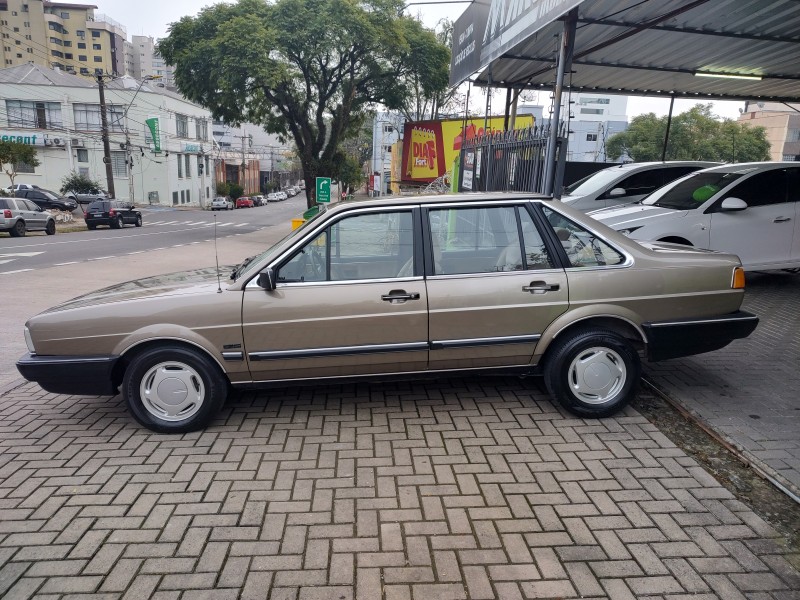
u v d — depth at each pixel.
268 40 22.30
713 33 8.61
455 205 4.38
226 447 4.11
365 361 4.30
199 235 28.34
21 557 2.96
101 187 51.22
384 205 4.36
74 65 131.88
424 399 4.91
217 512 3.33
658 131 43.09
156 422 4.29
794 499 3.37
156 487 3.60
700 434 4.25
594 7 7.11
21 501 3.46
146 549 3.02
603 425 4.39
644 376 5.27
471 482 3.62
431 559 2.93
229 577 2.81
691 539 3.06
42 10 123.88
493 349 4.36
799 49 9.56
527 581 2.77
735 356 5.79
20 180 50.38
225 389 4.35
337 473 3.75
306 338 4.20
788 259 7.99
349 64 26.91
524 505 3.38
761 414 4.46
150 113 52.38
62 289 10.84
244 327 4.16
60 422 4.60
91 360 4.14
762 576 2.79
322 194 14.41
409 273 4.30
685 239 7.67
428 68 26.39
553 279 4.31
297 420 4.53
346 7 22.95
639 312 4.39
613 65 11.20
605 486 3.56
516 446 4.07
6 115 49.19
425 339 4.29
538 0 6.87
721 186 7.97
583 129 63.72
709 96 14.70
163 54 25.09
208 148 65.19
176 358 4.20
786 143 51.50
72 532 3.16
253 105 26.77
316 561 2.92
